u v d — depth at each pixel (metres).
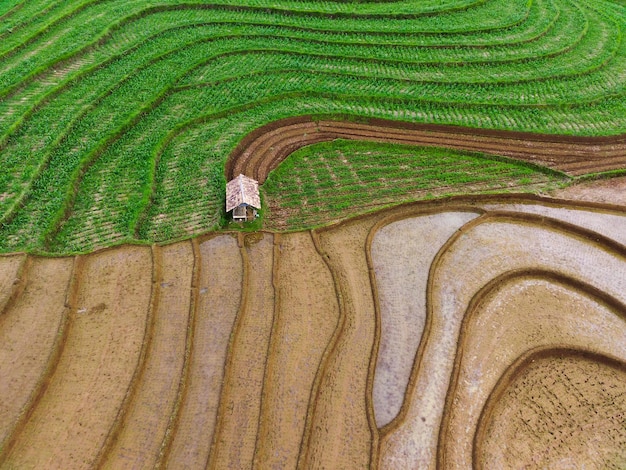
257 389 17.05
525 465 16.00
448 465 15.80
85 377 16.92
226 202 22.94
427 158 28.03
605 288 20.88
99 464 14.87
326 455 15.74
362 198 25.23
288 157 27.38
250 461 15.32
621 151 28.73
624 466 16.09
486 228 23.59
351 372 17.91
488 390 17.61
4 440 15.04
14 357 17.17
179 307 19.25
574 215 24.28
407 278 21.16
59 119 28.45
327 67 34.69
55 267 20.33
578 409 17.41
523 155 28.28
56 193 23.84
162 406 16.41
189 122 29.20
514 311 20.20
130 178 25.42
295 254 21.78
